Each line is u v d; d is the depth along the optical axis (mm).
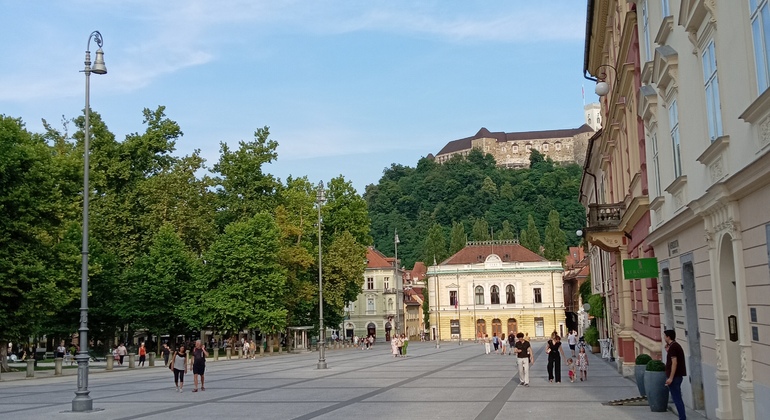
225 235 67062
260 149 74312
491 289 113438
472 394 24156
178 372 28797
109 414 20656
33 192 43906
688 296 18000
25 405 24141
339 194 85562
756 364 12422
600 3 31609
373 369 40688
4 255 42000
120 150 66000
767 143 10789
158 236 64188
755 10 11156
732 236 13094
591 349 55438
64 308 60781
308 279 78250
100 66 24078
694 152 16062
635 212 25203
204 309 64938
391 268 132750
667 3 18391
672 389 15727
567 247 162750
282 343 85938
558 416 17625
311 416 18859
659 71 18984
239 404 22656
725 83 13023
